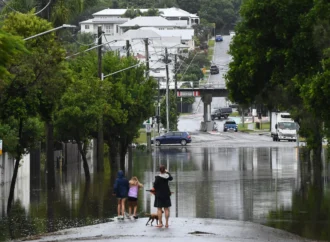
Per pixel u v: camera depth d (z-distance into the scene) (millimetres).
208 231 50312
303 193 74312
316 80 58125
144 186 83688
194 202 68062
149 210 63688
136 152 156625
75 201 71312
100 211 63594
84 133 98438
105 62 119062
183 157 136000
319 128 87375
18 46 34125
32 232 52094
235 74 74375
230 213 60719
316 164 97188
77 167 123625
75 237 47750
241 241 45188
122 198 57344
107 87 101000
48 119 70062
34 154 104125
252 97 75188
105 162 132625
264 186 81562
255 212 61188
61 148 120625
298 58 68250
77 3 102375
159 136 179125
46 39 67125
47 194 78188
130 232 49688
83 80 97500
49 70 64375
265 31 70250
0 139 71000
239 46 74312
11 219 59062
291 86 69562
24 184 90812
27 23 66938
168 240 45219
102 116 102938
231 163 117750
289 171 101188
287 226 53969
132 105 116688
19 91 63906
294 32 68750
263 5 68875
